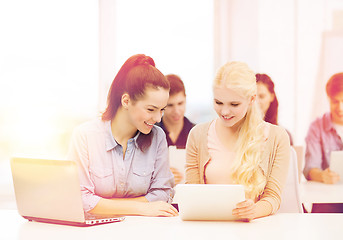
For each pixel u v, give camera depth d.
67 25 5.16
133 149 2.12
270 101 3.46
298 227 1.66
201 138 2.26
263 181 2.07
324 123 3.69
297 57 5.43
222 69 2.01
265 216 1.90
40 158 1.68
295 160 2.48
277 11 5.38
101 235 1.54
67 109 5.19
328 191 2.93
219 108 2.03
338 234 1.54
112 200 1.98
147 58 2.04
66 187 1.64
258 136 2.10
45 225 1.72
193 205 1.75
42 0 5.13
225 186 1.73
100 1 5.21
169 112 3.61
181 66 5.35
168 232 1.58
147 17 5.30
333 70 5.43
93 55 5.21
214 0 5.35
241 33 5.38
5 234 1.57
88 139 2.09
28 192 1.74
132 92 1.97
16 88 5.12
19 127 5.12
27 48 5.13
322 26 5.45
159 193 2.13
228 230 1.61
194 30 5.36
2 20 5.07
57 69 5.17
